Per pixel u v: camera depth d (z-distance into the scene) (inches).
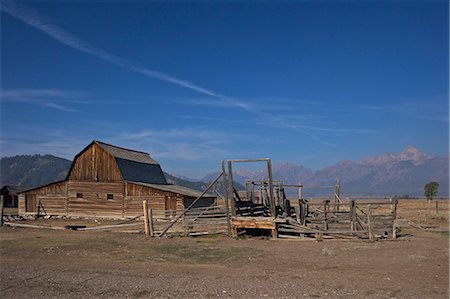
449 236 973.2
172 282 499.8
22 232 1130.7
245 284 481.4
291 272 548.4
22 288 496.7
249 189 1326.3
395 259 637.9
